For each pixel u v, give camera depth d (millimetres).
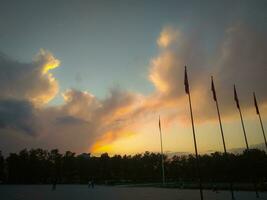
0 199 42719
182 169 166375
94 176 181250
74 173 186750
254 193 56625
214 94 45906
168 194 55062
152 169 178750
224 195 50594
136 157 191000
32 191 70125
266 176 102250
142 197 46719
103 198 45125
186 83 37344
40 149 192000
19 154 185250
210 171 139000
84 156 199125
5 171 184375
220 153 152250
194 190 73000
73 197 47344
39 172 180500
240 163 107750
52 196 50250
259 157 104625
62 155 190875
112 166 180750
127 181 171000
